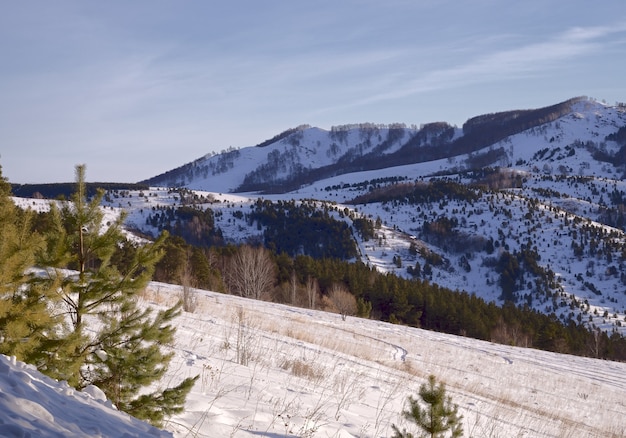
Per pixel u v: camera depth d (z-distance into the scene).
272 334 18.30
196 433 5.66
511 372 25.23
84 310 6.42
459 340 36.34
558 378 25.56
